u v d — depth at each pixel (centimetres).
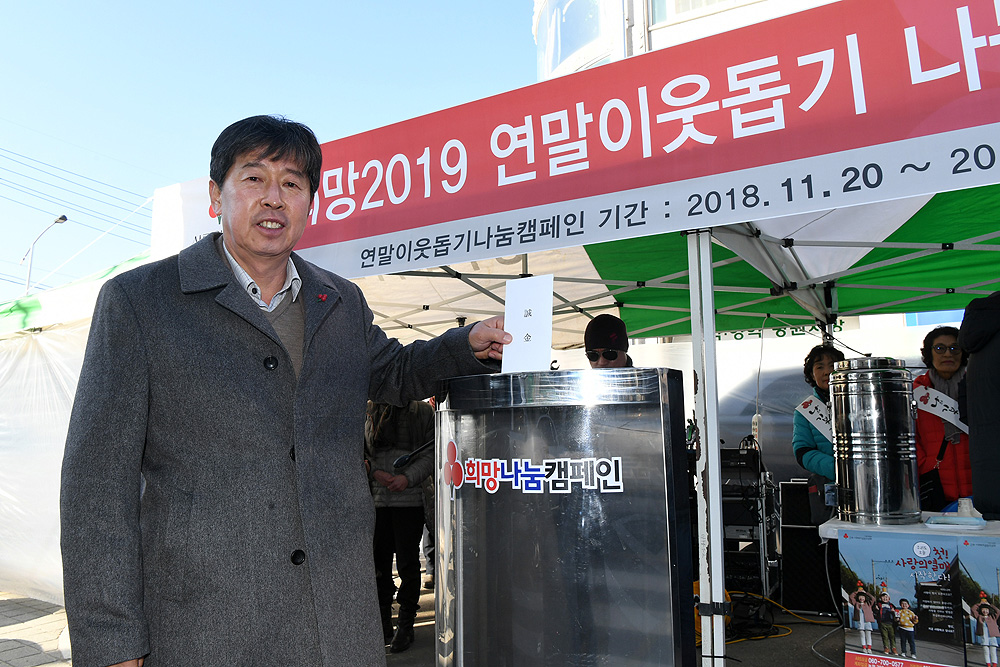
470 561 116
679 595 103
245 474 116
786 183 187
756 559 427
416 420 398
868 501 220
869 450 220
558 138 226
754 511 423
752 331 663
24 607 518
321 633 114
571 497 109
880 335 631
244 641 109
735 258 373
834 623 418
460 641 115
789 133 189
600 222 213
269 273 134
